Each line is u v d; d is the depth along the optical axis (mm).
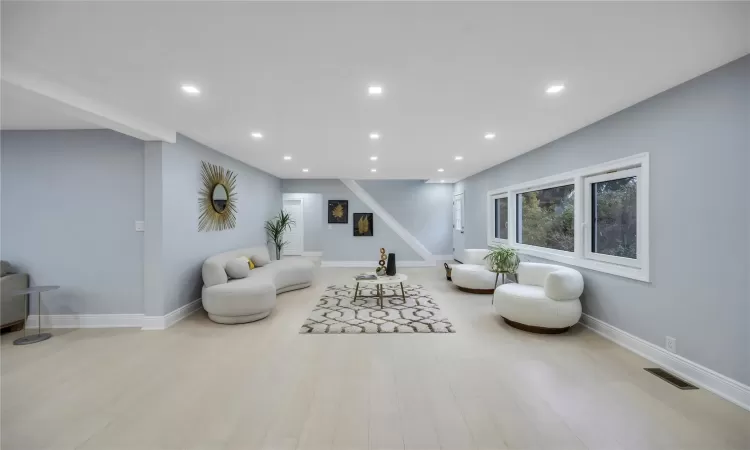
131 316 3879
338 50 1996
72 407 2230
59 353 3121
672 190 2619
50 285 3852
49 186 3848
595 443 1856
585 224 3785
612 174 3324
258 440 1895
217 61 2131
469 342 3373
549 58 2111
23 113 3285
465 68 2244
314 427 2010
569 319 3469
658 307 2785
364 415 2127
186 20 1678
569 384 2502
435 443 1863
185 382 2559
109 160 3861
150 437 1926
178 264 4117
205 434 1949
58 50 1986
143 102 2867
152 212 3801
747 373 2148
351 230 8766
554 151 4305
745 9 1599
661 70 2297
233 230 5656
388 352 3129
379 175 7719
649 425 2006
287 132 3879
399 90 2619
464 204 8375
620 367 2766
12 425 2039
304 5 1559
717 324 2311
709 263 2354
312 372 2721
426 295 5434
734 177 2184
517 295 3664
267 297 4078
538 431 1962
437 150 4902
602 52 2041
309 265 6078
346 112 3145
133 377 2643
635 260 3104
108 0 1505
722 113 2240
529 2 1547
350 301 5055
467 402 2271
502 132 3885
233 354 3088
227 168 5383
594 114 3238
